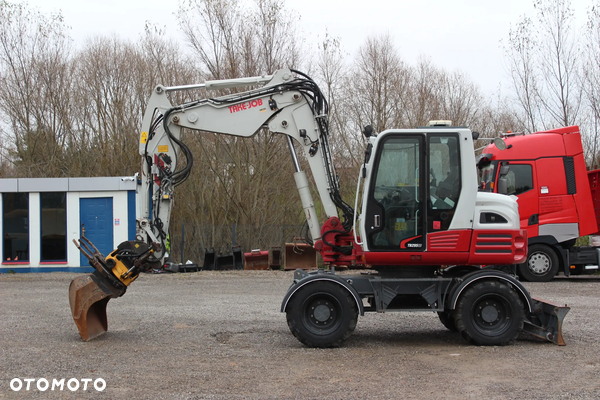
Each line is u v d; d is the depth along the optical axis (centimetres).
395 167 786
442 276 825
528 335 846
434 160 782
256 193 2308
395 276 814
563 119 2297
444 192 779
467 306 771
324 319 764
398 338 834
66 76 2761
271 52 2491
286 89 870
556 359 694
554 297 1201
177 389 569
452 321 878
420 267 812
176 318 991
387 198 784
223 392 559
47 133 2636
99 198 1847
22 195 1848
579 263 1478
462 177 777
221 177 2353
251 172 2373
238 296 1277
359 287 782
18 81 2670
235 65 2448
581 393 555
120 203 1842
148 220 866
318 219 880
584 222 1464
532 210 1473
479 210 782
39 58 2705
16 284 1521
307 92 877
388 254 776
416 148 786
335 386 580
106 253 1836
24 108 2672
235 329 891
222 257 2019
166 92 886
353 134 2609
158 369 646
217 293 1332
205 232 2262
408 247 776
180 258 2236
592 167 2258
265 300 1212
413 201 781
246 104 876
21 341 799
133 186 1834
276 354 723
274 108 871
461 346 774
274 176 2366
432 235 774
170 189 877
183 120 878
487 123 2797
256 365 666
